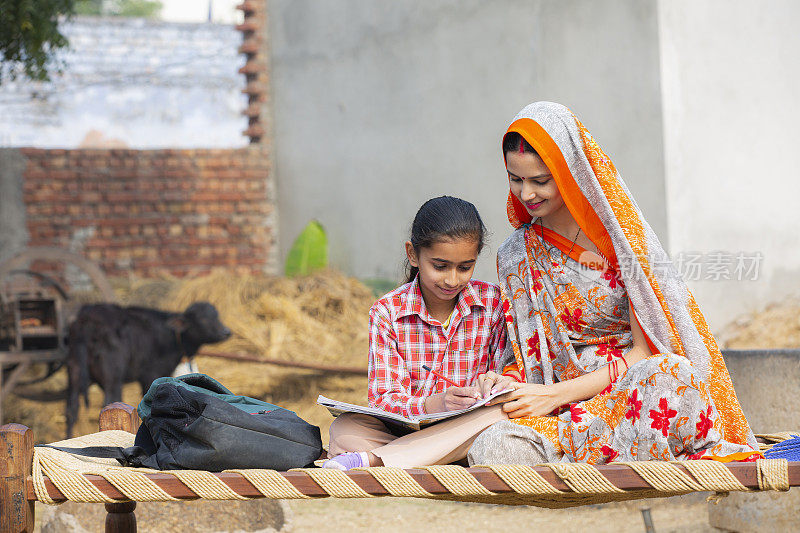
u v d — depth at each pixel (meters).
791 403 4.34
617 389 2.59
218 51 13.19
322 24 11.38
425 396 2.90
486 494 2.42
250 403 2.98
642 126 7.10
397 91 10.27
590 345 2.85
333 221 11.31
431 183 9.72
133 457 2.79
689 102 7.07
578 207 2.77
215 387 3.03
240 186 11.80
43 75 8.47
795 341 6.95
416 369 2.95
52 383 8.71
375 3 10.54
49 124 12.88
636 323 2.73
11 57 8.25
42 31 8.03
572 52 7.75
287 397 7.83
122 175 11.23
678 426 2.53
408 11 10.02
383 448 2.62
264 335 8.48
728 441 2.72
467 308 2.96
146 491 2.49
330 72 11.28
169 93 13.28
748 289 7.47
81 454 2.83
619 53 7.28
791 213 7.60
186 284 9.55
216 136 13.42
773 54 7.50
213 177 11.68
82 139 13.05
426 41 9.76
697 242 7.06
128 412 3.53
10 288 7.91
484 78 8.90
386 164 10.44
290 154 11.90
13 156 10.80
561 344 2.83
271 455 2.62
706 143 7.14
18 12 7.83
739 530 4.61
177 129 13.33
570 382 2.67
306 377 7.97
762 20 7.45
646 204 7.12
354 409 2.64
